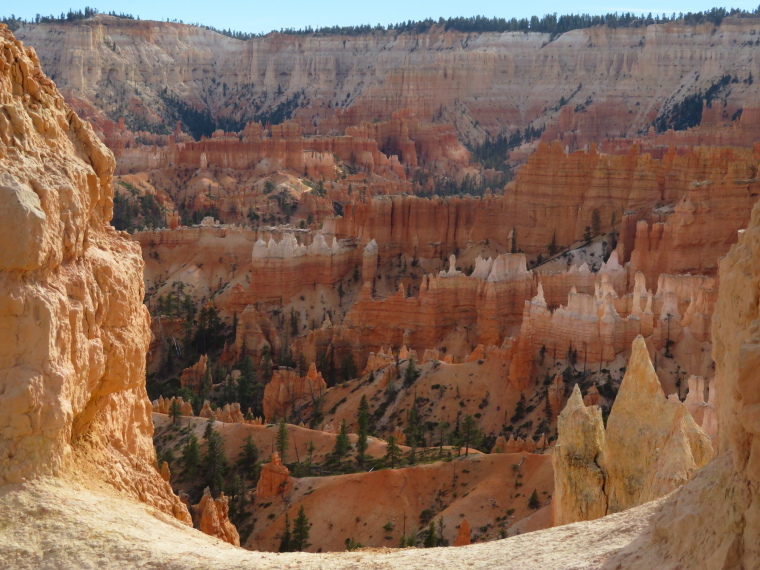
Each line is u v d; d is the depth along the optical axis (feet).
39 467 73.51
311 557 70.54
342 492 217.97
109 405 92.32
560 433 118.83
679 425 108.06
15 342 73.15
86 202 86.58
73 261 82.28
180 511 93.50
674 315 328.08
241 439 267.39
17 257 73.00
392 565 66.54
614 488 113.50
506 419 308.60
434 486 217.56
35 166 79.15
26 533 68.69
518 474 212.02
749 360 51.29
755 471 51.47
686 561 54.19
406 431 295.69
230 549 74.33
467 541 182.70
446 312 417.08
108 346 85.35
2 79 82.53
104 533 69.87
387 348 393.50
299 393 353.51
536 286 417.08
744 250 61.26
